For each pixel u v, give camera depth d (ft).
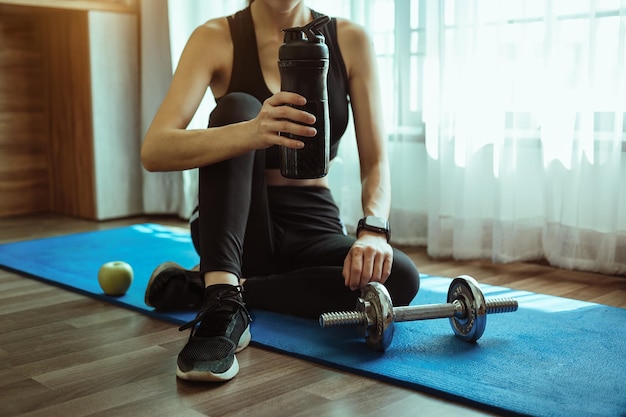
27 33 10.61
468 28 7.45
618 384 3.99
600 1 6.64
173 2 9.93
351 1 8.54
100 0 10.19
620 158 6.72
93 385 4.11
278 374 4.24
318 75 4.00
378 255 4.58
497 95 7.29
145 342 4.90
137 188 10.61
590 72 6.70
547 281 6.68
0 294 6.27
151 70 10.26
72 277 6.70
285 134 4.08
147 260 7.46
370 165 5.32
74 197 10.61
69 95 10.39
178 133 4.67
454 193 7.64
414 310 4.52
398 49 8.20
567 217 7.01
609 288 6.40
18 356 4.64
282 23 5.39
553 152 7.06
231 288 4.42
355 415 3.66
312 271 5.09
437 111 7.72
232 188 4.63
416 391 3.97
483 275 6.97
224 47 5.36
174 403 3.83
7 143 10.55
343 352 4.52
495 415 3.67
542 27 7.09
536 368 4.24
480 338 4.82
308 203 5.55
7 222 10.10
